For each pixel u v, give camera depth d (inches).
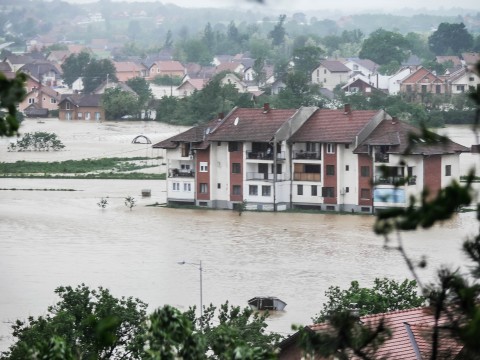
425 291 736.3
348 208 4852.4
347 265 3481.8
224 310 2155.5
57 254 3688.5
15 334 1999.3
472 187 683.4
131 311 2004.2
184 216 4702.3
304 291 3097.9
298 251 3759.8
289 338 1740.9
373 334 784.9
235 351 872.9
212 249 3804.1
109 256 3654.0
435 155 4680.1
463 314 723.4
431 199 691.4
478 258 732.0
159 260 3577.8
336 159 4852.4
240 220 4576.8
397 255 3597.4
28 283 3184.1
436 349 730.2
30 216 4623.5
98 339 820.6
